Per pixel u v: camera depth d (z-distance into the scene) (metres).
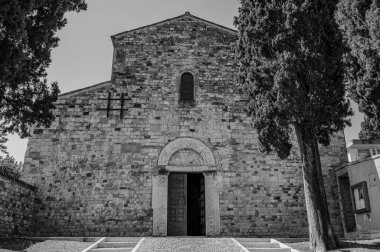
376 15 13.24
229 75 19.06
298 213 17.08
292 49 12.45
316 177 12.41
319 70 12.12
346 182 17.66
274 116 12.91
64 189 16.66
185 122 18.05
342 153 18.30
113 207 16.52
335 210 17.39
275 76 12.30
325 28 12.73
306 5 12.31
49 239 13.63
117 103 18.14
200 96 18.56
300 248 12.32
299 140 12.88
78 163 17.06
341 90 12.76
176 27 19.80
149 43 19.39
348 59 14.52
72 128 17.56
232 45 19.67
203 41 19.62
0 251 10.92
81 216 16.33
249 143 17.91
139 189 16.84
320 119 12.54
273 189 17.31
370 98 14.41
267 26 12.92
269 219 16.86
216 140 17.83
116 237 14.63
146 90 18.47
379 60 13.75
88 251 11.63
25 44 11.37
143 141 17.59
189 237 14.96
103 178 16.91
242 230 16.56
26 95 13.68
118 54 19.05
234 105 18.52
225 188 17.11
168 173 17.19
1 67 10.92
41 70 13.88
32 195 16.36
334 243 11.80
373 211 15.12
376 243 12.53
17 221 15.05
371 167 15.46
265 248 12.39
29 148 17.14
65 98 18.02
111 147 17.39
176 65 19.09
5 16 10.39
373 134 15.55
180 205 17.27
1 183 13.89
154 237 14.68
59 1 12.75
